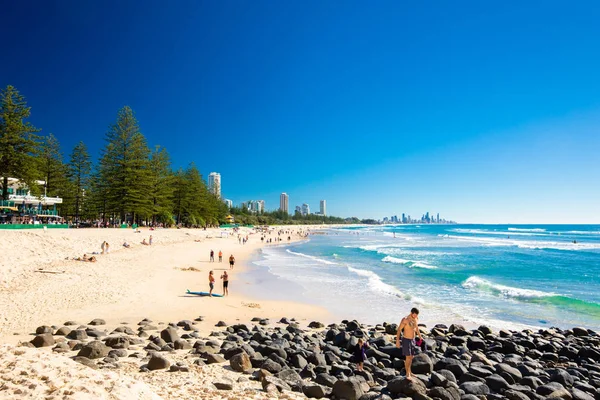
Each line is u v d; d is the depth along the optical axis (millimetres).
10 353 6352
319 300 18984
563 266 33094
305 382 7637
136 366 7852
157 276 22500
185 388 6559
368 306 17781
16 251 21922
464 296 20125
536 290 22000
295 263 35500
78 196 57125
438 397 7039
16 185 47906
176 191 74688
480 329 13281
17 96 37312
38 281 17141
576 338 12703
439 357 9992
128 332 10930
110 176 53375
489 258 40125
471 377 8312
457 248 55469
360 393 6980
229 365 8445
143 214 58156
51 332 10266
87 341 9695
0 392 4609
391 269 31109
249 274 27797
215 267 30781
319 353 9359
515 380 8555
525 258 40031
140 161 53938
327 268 31594
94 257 24375
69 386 4945
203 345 9648
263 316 15352
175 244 45844
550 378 8742
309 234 122562
